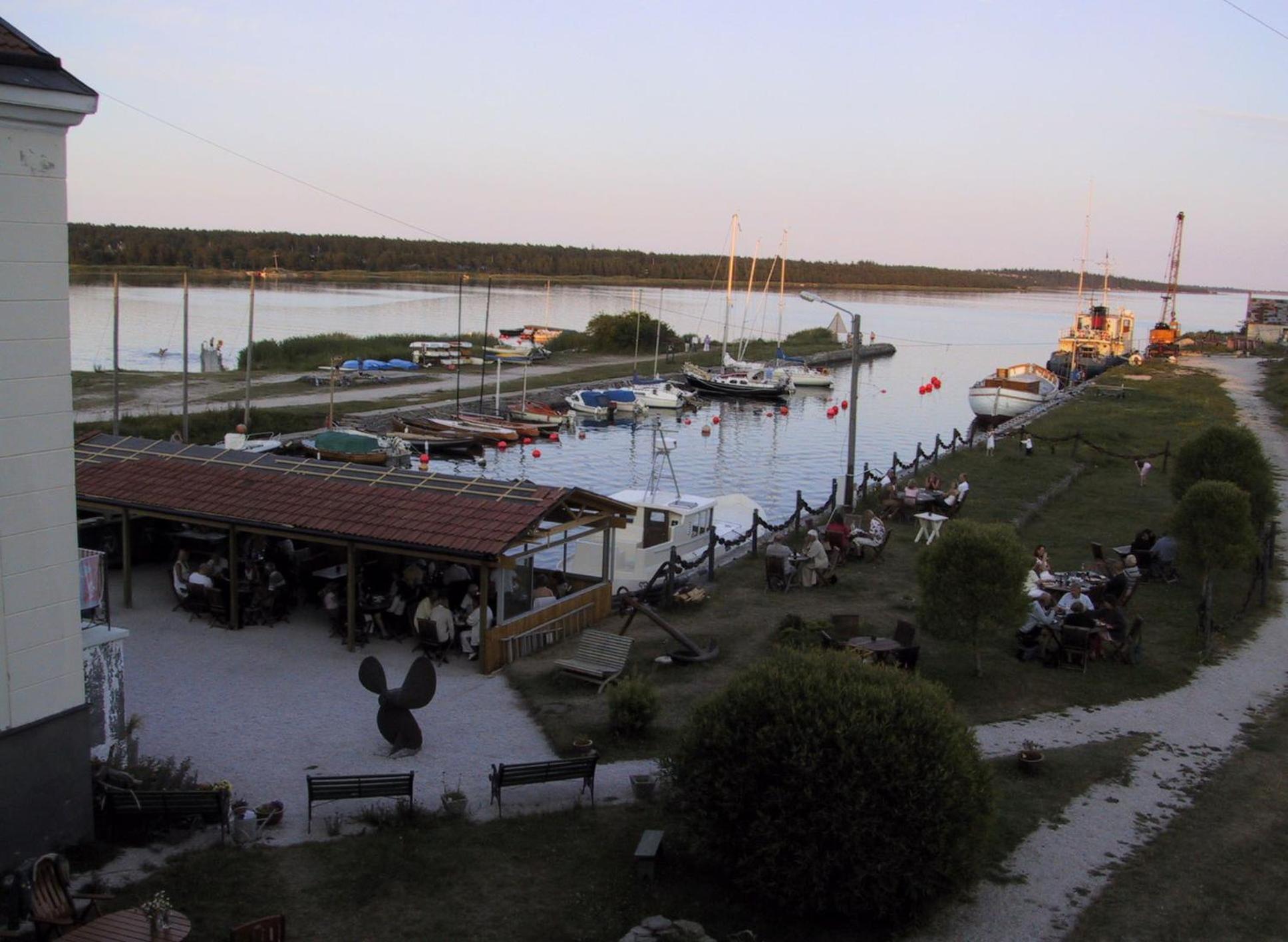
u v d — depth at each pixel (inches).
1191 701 726.5
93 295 7194.9
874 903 439.2
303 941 427.8
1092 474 1653.5
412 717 620.1
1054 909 465.4
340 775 583.5
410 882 474.9
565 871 489.4
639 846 483.5
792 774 442.0
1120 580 893.8
